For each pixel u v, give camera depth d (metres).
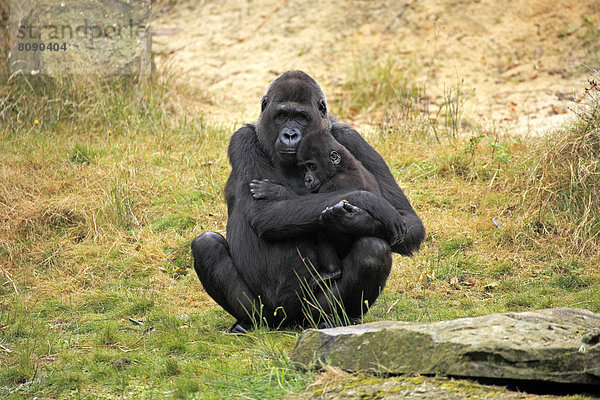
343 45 38.06
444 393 9.13
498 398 8.89
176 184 21.45
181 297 15.98
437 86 33.75
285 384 10.55
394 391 9.36
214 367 11.77
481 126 27.50
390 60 35.22
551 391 9.37
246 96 32.97
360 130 27.36
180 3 44.28
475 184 21.09
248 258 12.96
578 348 9.25
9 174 21.12
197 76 35.09
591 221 17.67
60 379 11.62
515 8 38.53
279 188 12.55
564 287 15.77
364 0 40.69
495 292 15.86
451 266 17.02
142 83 28.91
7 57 28.94
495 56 36.22
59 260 17.89
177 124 26.52
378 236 12.25
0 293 16.28
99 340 13.41
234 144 13.41
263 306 13.22
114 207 19.94
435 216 19.33
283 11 41.19
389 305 15.02
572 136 20.09
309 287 12.75
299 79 13.17
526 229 18.23
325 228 12.54
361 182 12.65
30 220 19.27
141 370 11.90
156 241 18.44
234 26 40.66
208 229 19.17
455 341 9.70
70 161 22.80
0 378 11.77
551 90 32.06
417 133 25.52
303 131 12.66
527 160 20.97
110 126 25.67
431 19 38.53
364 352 10.46
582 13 38.03
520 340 9.63
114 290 16.38
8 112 26.28
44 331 13.91
